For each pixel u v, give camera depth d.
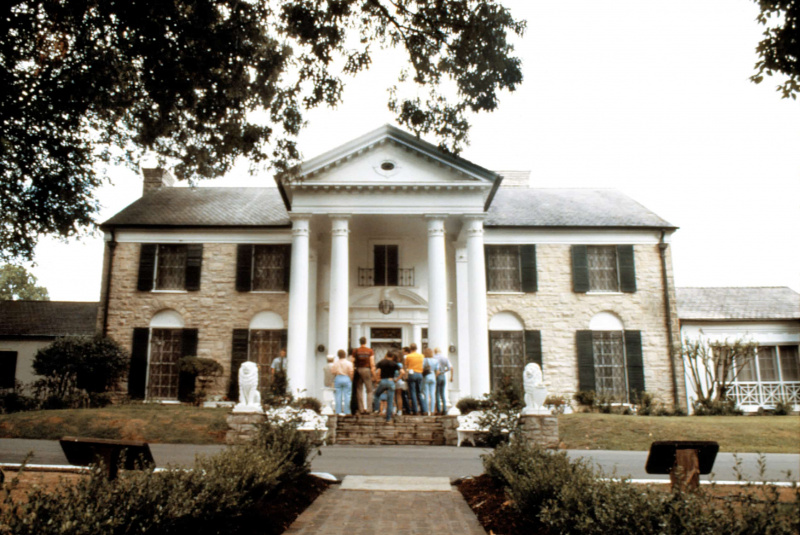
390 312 22.45
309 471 8.71
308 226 20.64
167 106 12.68
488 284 23.55
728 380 24.69
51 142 13.73
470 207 20.47
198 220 23.78
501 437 13.96
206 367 21.28
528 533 5.67
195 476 5.16
